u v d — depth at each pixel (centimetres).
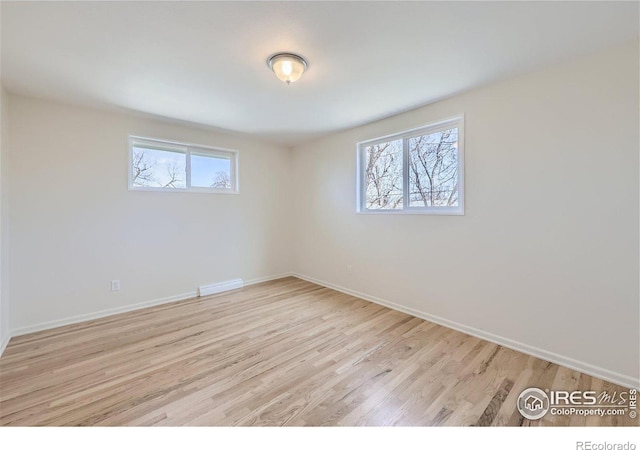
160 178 346
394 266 323
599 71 186
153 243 335
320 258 427
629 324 179
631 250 178
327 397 172
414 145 308
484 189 244
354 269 373
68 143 278
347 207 380
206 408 162
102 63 203
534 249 217
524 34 171
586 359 195
